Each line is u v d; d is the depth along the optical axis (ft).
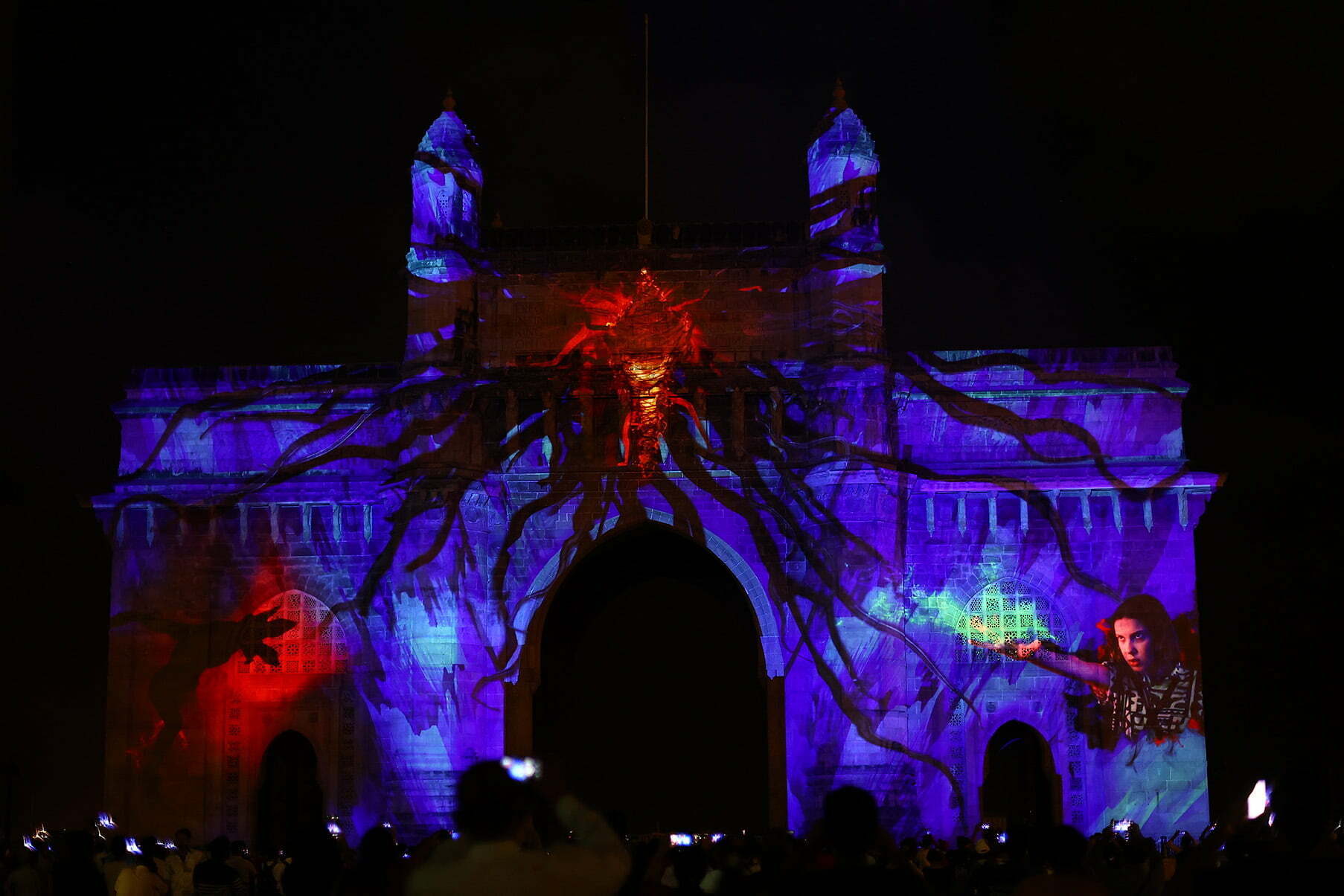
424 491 197.36
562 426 203.41
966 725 197.06
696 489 200.64
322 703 199.62
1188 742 195.72
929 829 194.49
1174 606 198.80
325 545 203.41
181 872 123.75
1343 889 40.57
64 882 79.30
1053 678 198.08
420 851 51.62
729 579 210.79
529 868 39.34
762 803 217.36
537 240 212.23
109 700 201.57
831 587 195.42
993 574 200.64
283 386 207.21
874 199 205.05
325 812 196.03
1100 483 199.93
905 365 203.82
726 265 206.90
